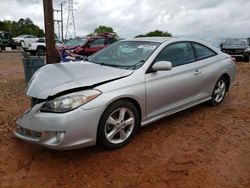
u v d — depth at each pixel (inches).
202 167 137.9
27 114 140.3
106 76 149.3
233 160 145.6
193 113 214.1
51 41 298.7
